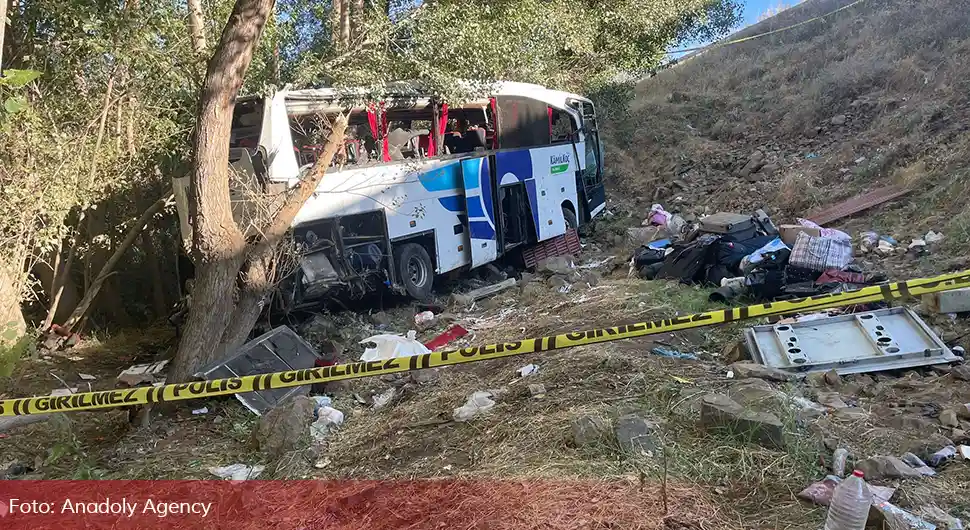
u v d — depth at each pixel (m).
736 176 14.73
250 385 3.85
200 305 5.65
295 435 4.83
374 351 6.48
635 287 8.44
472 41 10.08
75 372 7.52
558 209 11.89
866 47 17.75
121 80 8.19
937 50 15.45
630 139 18.19
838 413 4.19
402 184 8.89
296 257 7.12
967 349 5.03
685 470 3.61
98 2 7.53
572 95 13.03
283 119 7.70
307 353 6.22
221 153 5.57
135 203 9.13
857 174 11.97
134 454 4.98
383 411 5.50
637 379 5.00
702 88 20.31
